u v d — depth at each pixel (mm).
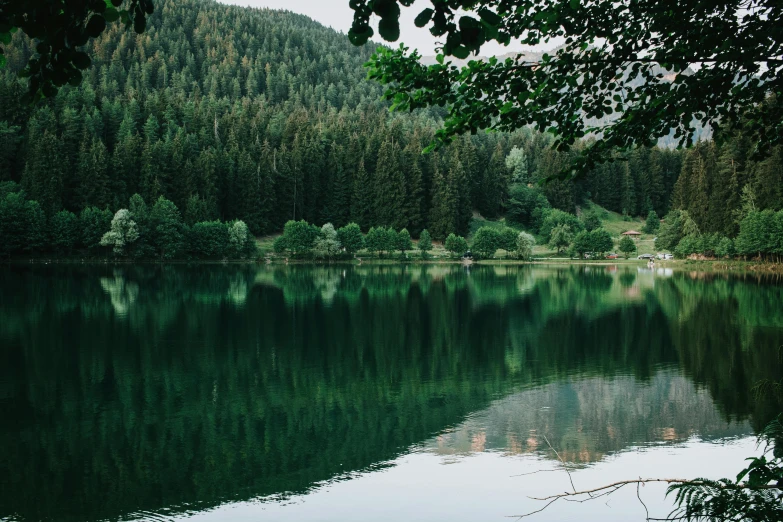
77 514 11250
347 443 14719
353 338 29031
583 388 19203
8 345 26531
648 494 11203
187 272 75812
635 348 25734
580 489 11617
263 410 17531
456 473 12656
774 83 4988
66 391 19375
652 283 61094
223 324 33094
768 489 5254
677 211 101188
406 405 17859
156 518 11023
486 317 36344
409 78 5500
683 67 5180
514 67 5496
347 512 11062
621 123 5504
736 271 77000
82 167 96312
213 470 13195
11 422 16406
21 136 99750
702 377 20203
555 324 33312
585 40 5402
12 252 85188
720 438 14375
